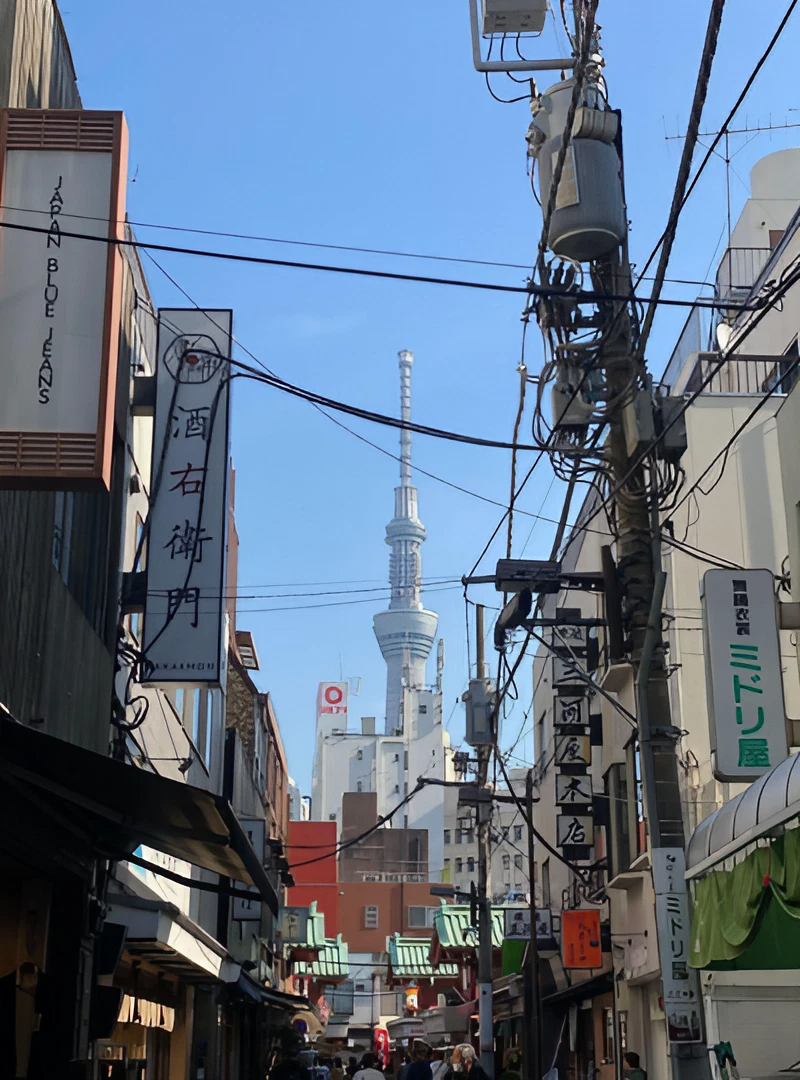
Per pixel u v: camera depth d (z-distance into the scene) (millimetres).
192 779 22719
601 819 24500
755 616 13516
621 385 13281
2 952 11586
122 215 10711
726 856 10477
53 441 9844
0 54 10422
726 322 22844
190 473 15117
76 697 12711
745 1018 15852
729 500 21281
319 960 58531
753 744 13102
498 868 85375
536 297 13453
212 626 14719
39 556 10984
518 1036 38844
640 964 21312
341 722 148250
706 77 7703
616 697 23484
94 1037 12648
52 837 11000
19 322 10148
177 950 14828
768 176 29109
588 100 13641
